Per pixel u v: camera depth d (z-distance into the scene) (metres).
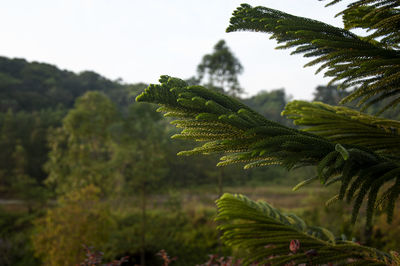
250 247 1.12
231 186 24.05
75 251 9.29
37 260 14.73
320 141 0.73
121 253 13.80
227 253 12.62
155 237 14.80
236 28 0.84
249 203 1.15
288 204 17.00
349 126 0.85
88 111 17.17
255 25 0.83
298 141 0.71
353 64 0.86
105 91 57.31
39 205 21.83
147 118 14.62
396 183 0.69
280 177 27.52
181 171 22.16
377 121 0.84
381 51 0.81
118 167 15.01
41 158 33.16
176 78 0.74
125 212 16.20
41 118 41.28
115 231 14.46
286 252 1.10
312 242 1.06
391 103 0.95
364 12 0.94
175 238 14.79
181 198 18.14
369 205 0.69
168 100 0.69
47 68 71.50
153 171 14.42
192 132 0.76
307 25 0.82
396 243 6.35
